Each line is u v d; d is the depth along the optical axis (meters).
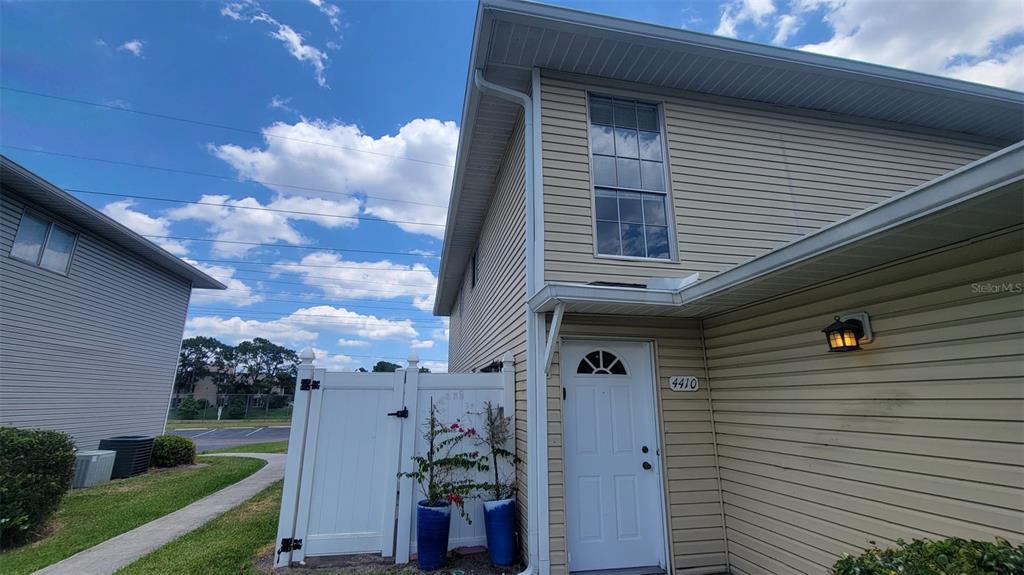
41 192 8.22
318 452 4.43
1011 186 1.65
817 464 3.20
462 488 4.45
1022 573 1.80
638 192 4.79
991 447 2.21
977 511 2.24
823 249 2.48
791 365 3.48
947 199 1.85
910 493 2.56
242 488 7.94
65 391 9.23
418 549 4.12
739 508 3.98
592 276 4.33
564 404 4.26
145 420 11.72
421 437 4.64
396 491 4.47
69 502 6.79
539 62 4.72
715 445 4.34
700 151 5.00
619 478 4.21
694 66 4.82
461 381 4.84
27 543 4.85
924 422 2.52
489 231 7.53
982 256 2.28
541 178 4.46
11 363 8.07
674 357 4.46
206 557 4.28
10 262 8.08
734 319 4.15
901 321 2.67
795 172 5.21
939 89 5.15
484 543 4.54
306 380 4.54
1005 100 5.32
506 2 4.14
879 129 5.65
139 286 11.55
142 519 5.80
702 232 4.75
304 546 4.23
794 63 4.77
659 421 4.30
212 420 34.88
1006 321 2.18
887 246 2.41
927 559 2.02
